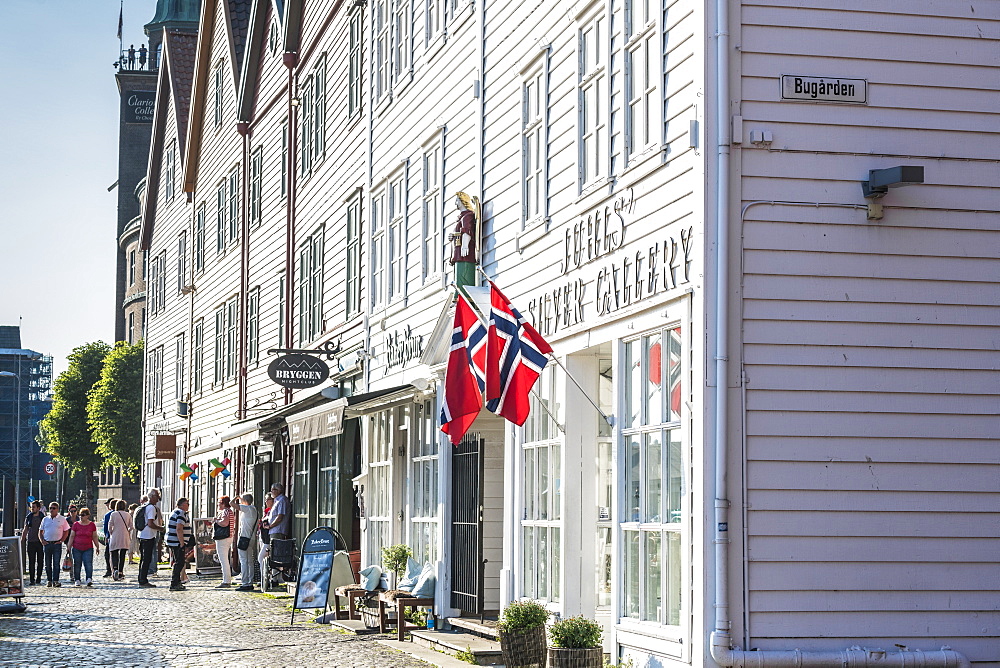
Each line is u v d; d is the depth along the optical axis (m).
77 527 27.73
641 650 11.02
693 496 10.02
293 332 27.84
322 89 26.03
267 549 24.73
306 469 26.41
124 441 71.31
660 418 10.95
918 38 10.35
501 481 15.88
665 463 10.80
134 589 26.19
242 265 32.75
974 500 10.06
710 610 9.72
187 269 41.16
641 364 11.45
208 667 13.02
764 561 9.75
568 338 13.15
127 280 74.12
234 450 33.47
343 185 23.97
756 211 10.02
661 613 10.75
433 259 18.41
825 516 9.85
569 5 13.38
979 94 10.41
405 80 20.05
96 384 73.31
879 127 10.23
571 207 13.12
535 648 11.77
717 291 9.92
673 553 10.58
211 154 38.09
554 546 13.38
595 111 12.62
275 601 21.98
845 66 10.23
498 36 15.71
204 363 38.09
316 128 26.47
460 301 12.77
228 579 26.55
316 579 17.78
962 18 10.42
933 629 9.88
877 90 10.25
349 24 23.92
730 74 10.09
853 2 10.28
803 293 10.00
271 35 30.94
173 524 25.38
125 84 89.94
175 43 45.66
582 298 12.76
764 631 9.70
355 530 23.17
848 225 10.11
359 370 22.28
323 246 25.39
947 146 10.31
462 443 16.38
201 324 38.97
